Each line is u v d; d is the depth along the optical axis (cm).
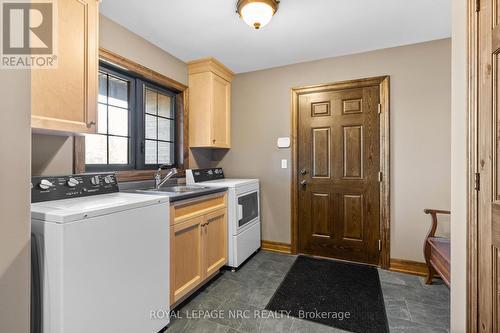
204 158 331
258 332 164
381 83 261
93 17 156
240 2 178
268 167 316
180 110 293
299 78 299
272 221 315
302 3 184
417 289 218
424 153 247
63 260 106
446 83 239
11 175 84
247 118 327
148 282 149
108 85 222
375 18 205
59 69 137
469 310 115
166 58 265
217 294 211
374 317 179
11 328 85
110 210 126
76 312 111
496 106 96
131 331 137
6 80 83
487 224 102
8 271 84
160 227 159
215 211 234
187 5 186
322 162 291
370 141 269
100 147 216
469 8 113
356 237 277
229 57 282
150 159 265
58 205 128
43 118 130
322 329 167
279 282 232
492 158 99
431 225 230
